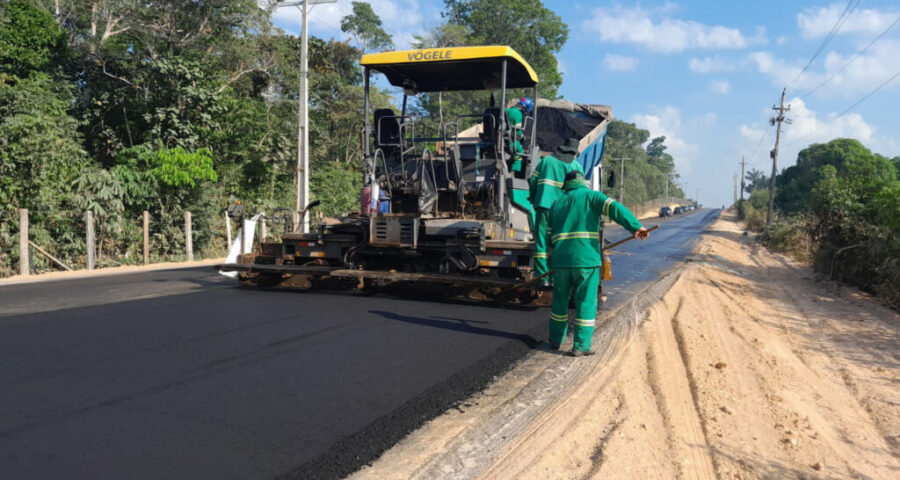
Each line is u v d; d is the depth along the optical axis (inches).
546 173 228.4
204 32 791.1
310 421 130.1
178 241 647.1
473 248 279.4
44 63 677.9
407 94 331.9
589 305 198.1
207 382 156.2
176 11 746.8
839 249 547.8
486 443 123.5
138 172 613.3
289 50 1016.9
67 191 534.6
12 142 498.0
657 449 126.6
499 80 318.3
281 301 290.2
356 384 157.8
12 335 209.5
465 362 183.0
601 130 437.7
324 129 1029.8
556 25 1723.7
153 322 234.8
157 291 328.2
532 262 268.7
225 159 779.4
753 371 206.2
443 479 106.7
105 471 102.6
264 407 138.1
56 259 499.8
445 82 330.0
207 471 104.2
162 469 104.2
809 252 814.5
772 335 296.8
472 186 299.6
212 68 759.1
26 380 155.1
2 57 650.8
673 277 506.6
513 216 300.8
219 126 721.6
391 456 115.0
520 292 273.6
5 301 291.4
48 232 511.2
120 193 570.6
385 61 296.0
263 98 936.3
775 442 138.6
